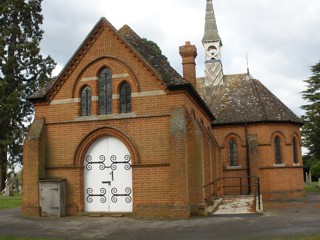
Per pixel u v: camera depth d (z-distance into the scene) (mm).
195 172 17469
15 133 35844
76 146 19078
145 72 18453
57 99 19703
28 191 19062
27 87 37719
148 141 18000
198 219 16219
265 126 29516
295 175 30125
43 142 19453
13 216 18828
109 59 19094
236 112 31094
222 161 30500
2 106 33938
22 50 37281
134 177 17938
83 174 19188
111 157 18922
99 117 18938
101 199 18875
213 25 39000
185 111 17859
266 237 11820
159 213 17234
